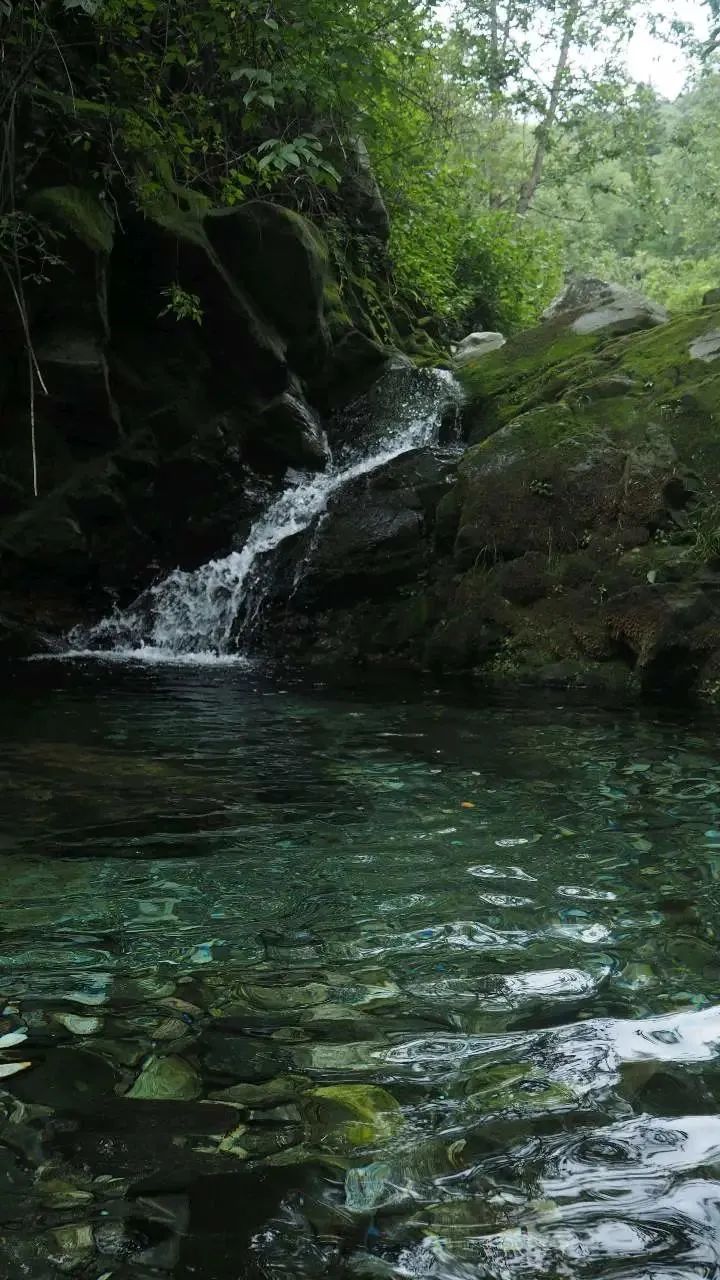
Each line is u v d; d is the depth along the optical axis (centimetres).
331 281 1074
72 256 779
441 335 1311
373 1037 190
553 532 770
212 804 357
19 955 226
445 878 284
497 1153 152
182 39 847
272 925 247
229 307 909
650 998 208
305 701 599
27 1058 180
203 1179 144
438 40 1354
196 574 921
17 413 820
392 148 1293
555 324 1056
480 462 824
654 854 308
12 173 724
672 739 491
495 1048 186
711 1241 133
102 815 340
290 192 1041
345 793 377
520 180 2458
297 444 961
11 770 399
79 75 812
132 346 895
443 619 791
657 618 669
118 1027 193
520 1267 127
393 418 1022
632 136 1927
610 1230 134
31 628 841
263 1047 185
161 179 864
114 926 245
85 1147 152
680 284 3108
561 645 714
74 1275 124
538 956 230
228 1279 124
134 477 885
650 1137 156
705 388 786
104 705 567
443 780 399
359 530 866
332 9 789
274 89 704
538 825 338
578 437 789
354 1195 141
